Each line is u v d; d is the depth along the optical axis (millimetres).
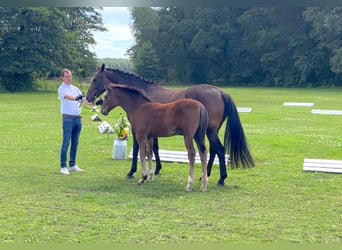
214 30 66688
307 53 60719
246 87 62625
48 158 11898
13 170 10367
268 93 46938
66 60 53844
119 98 9305
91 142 14680
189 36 68938
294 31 62156
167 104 8984
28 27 51531
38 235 6184
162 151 12172
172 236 6199
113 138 15477
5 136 15695
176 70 70375
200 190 8719
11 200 7840
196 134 8602
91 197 8094
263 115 23828
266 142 14797
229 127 9188
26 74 52594
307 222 6824
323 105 31359
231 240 6086
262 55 64312
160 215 7082
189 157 8625
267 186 9086
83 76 59594
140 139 9172
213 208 7516
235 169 10547
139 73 68375
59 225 6578
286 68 63688
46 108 27703
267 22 64625
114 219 6863
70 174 10039
